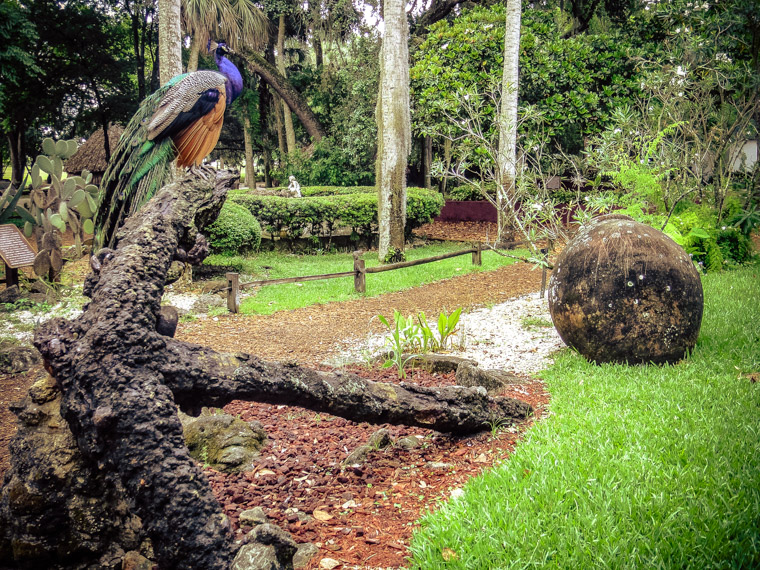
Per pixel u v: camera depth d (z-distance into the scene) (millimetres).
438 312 9648
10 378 6727
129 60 33875
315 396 3590
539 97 18922
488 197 10328
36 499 2906
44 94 29375
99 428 2521
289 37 30922
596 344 6129
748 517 2949
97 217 4656
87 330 2764
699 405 4598
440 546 2977
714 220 11398
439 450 4594
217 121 5180
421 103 18094
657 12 15883
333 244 17125
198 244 3666
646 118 11266
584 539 2904
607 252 6043
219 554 2510
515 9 14359
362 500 3762
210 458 4270
